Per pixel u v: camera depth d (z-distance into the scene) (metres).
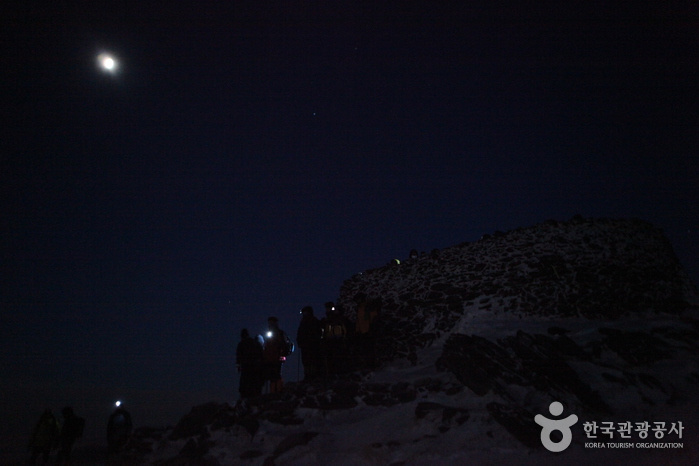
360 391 10.16
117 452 9.67
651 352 11.77
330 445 8.56
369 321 12.57
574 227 16.30
